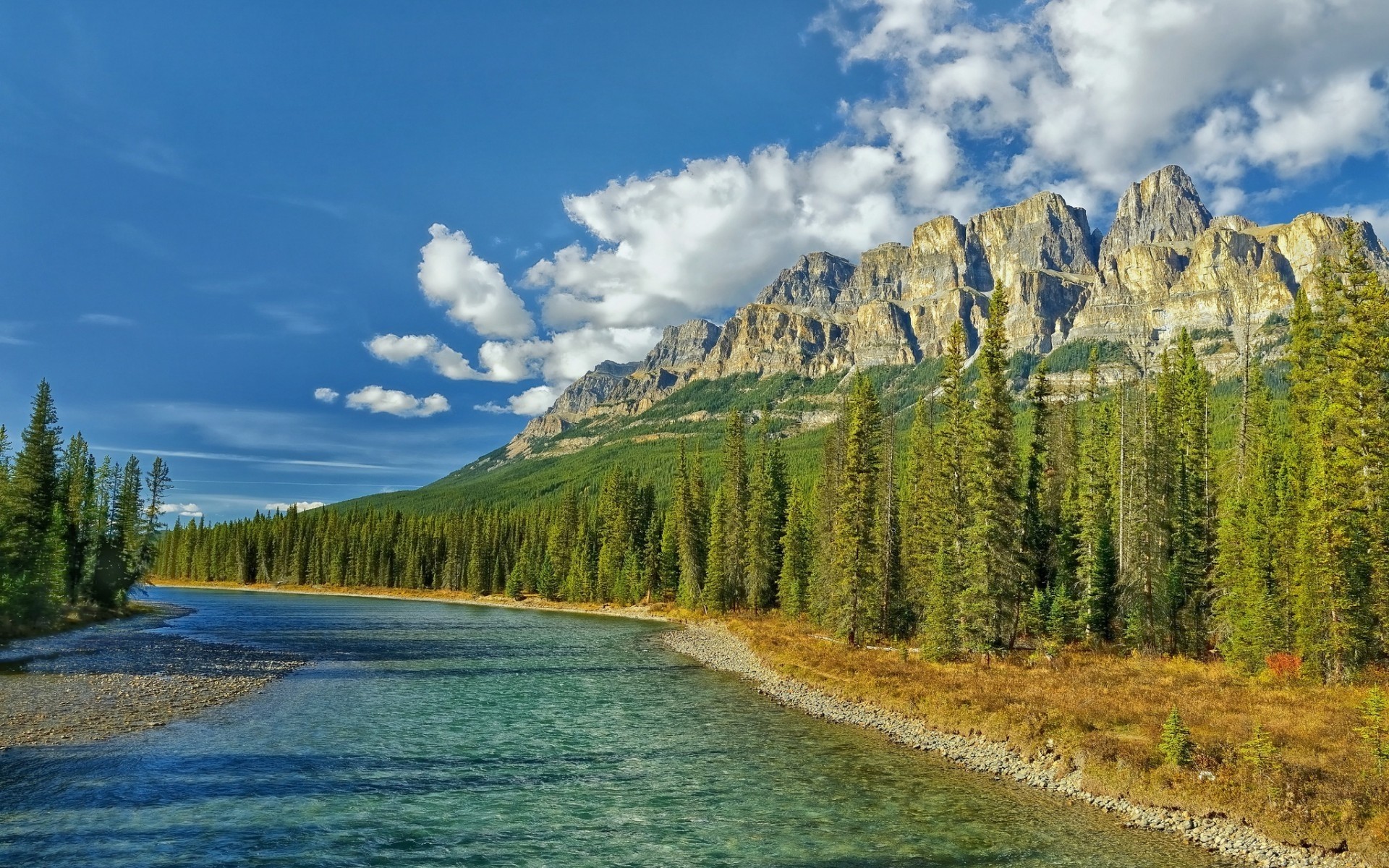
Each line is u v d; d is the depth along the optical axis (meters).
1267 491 45.53
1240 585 43.03
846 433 80.56
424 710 35.00
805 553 86.06
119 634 64.31
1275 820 18.73
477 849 18.00
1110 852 18.19
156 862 16.23
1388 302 40.31
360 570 179.62
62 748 24.77
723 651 62.62
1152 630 49.38
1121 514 55.34
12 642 53.12
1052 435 71.12
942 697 33.16
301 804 20.61
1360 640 35.28
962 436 54.28
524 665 52.75
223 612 99.44
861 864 17.44
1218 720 26.42
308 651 56.69
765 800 22.23
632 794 22.70
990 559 45.53
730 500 97.56
